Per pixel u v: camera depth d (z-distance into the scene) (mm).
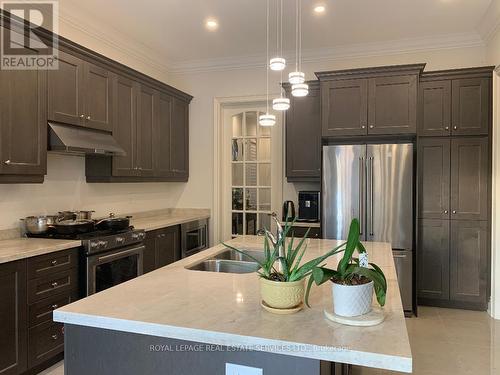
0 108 2617
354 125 4016
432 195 4094
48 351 2715
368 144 3992
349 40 4434
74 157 3744
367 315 1270
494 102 3844
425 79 4082
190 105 5348
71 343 1390
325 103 4105
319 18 3816
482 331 3445
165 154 4723
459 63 4340
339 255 2406
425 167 4109
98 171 3834
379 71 3932
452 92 4016
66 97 3193
